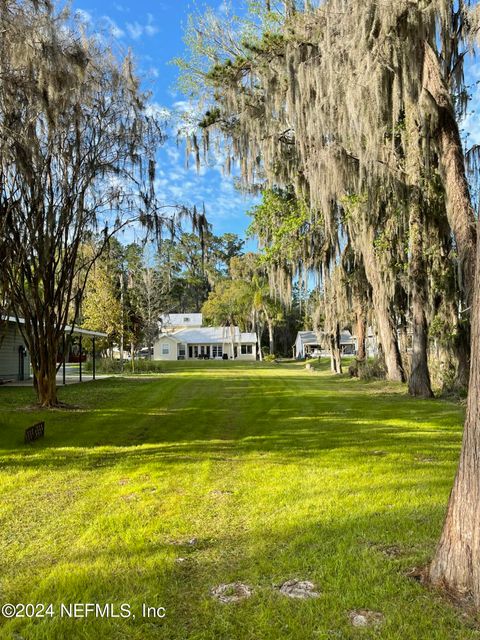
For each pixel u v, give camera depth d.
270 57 12.30
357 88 9.65
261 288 38.06
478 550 2.32
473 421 2.40
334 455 5.68
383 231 13.65
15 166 8.48
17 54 7.16
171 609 2.40
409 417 8.69
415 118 10.61
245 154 13.52
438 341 12.52
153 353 44.66
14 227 9.21
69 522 3.66
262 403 11.30
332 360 24.30
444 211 11.48
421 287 12.14
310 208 14.23
